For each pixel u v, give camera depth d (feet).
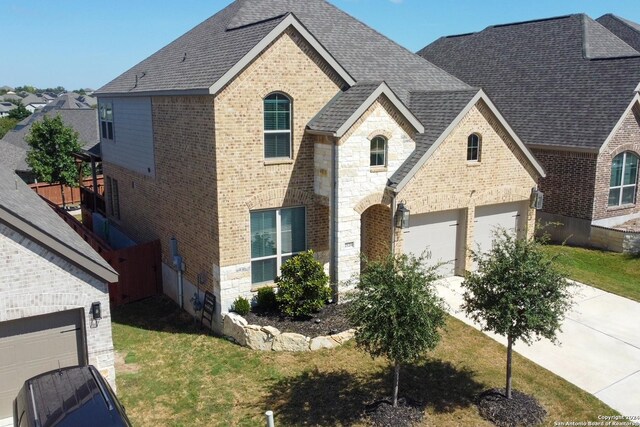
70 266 38.60
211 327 57.31
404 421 37.81
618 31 117.80
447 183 61.00
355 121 53.83
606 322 53.93
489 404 39.83
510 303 37.06
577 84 87.86
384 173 57.21
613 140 78.69
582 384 43.04
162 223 68.44
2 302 36.81
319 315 54.70
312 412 40.29
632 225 83.41
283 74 54.54
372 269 38.68
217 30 68.64
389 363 45.83
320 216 59.52
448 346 49.03
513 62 104.01
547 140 83.51
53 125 127.44
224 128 52.31
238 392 43.83
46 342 39.45
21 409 33.22
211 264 56.29
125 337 56.85
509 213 68.74
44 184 130.41
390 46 76.02
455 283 62.95
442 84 73.20
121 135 79.71
